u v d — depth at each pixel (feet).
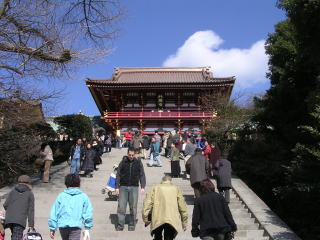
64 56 49.80
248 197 43.42
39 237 22.98
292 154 55.26
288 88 57.41
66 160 91.04
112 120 159.33
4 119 48.85
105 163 82.64
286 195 41.93
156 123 160.86
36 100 48.57
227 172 38.70
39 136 64.23
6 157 53.83
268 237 31.37
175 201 25.00
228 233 21.97
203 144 88.22
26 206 24.50
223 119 102.12
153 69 177.17
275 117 62.34
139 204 43.93
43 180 56.24
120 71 175.42
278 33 66.49
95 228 34.55
